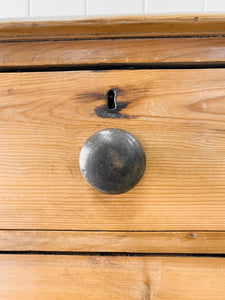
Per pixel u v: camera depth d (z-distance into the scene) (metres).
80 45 0.27
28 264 0.27
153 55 0.26
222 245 0.26
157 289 0.26
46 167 0.26
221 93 0.26
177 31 0.26
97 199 0.26
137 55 0.26
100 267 0.26
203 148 0.26
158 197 0.26
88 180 0.24
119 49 0.26
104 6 0.56
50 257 0.27
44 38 0.27
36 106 0.27
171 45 0.26
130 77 0.26
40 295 0.27
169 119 0.26
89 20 0.25
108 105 0.26
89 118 0.26
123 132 0.24
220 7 0.55
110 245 0.26
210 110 0.26
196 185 0.26
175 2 0.56
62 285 0.26
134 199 0.26
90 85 0.26
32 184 0.26
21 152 0.27
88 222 0.26
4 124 0.27
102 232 0.26
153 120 0.26
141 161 0.24
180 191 0.26
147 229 0.26
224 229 0.26
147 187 0.26
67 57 0.27
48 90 0.26
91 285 0.26
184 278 0.26
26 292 0.27
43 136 0.26
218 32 0.26
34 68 0.27
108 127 0.26
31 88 0.27
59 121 0.26
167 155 0.26
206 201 0.26
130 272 0.26
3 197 0.27
